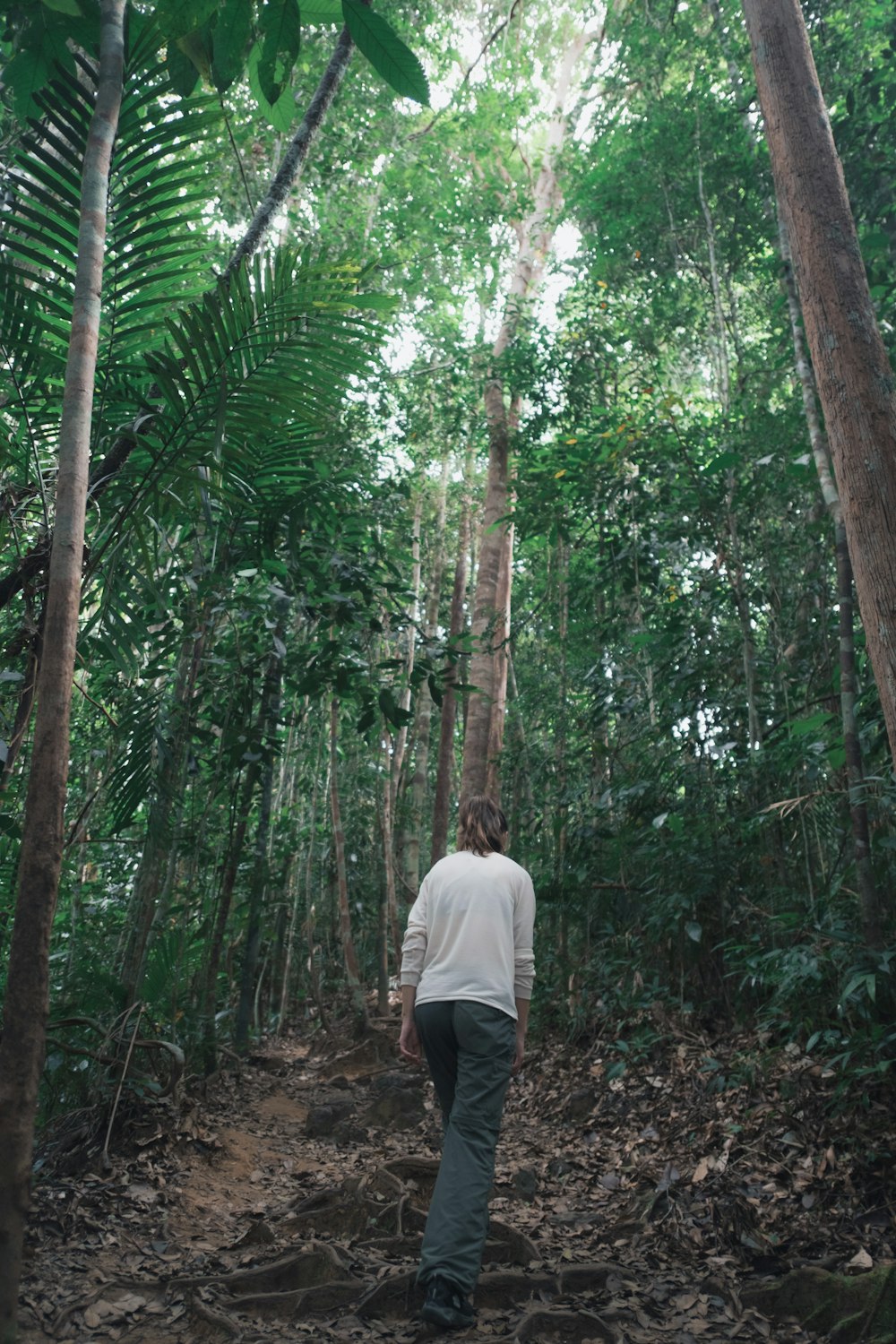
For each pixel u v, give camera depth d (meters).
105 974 4.41
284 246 3.10
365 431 8.31
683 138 8.49
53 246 3.06
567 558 8.59
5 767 2.66
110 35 2.21
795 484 6.27
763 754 5.39
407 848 12.55
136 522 3.08
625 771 6.71
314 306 3.06
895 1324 2.34
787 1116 3.64
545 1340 2.42
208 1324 2.42
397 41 2.46
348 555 5.23
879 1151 3.18
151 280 3.23
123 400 3.15
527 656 12.02
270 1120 5.59
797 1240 2.96
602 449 7.08
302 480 4.93
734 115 8.20
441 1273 2.32
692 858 5.35
